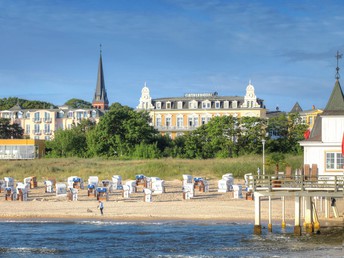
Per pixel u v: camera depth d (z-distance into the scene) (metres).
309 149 49.47
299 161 89.44
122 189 69.19
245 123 122.75
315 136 50.75
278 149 121.75
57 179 84.81
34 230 49.38
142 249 42.22
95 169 92.62
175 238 45.91
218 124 121.81
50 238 46.25
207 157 119.94
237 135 120.88
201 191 69.81
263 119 125.19
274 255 39.66
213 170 88.19
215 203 61.09
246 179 67.19
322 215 53.81
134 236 46.81
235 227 50.12
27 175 89.06
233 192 66.75
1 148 125.62
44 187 74.69
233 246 42.72
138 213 56.25
